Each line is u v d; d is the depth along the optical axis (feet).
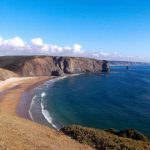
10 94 335.26
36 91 383.45
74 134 95.91
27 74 647.15
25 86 431.84
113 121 223.30
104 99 341.82
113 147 82.07
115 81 581.94
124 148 80.69
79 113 250.57
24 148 60.80
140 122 221.25
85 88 451.12
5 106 254.88
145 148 84.69
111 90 434.71
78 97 351.67
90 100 330.95
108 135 94.48
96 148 83.97
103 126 205.77
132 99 347.15
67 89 428.56
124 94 392.27
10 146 58.70
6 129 76.38
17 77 557.74
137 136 103.19
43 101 302.66
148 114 254.06
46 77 625.82
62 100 321.11
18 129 81.35
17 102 280.92
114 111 265.75
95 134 93.66
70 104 296.71
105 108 280.72
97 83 535.19
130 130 107.34
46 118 220.43
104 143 85.51
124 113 257.14
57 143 77.71
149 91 430.61
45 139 78.74
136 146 84.17
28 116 222.07
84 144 86.33
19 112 234.17
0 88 384.06
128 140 91.20
